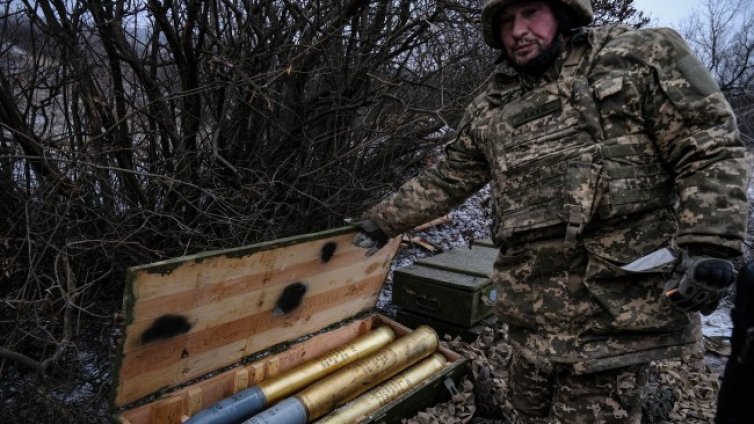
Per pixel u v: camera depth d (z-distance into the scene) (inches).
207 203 122.9
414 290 121.6
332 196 139.9
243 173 132.8
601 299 59.5
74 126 116.9
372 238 87.7
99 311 115.3
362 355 102.1
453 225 215.2
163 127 122.6
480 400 99.0
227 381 89.8
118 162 119.0
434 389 97.1
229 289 79.7
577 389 64.0
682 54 56.0
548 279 63.7
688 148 54.7
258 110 122.6
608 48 59.6
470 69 169.6
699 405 102.9
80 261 109.4
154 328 73.8
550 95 62.0
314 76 142.0
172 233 114.7
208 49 123.7
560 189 60.4
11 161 105.9
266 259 80.9
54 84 117.6
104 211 111.2
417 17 135.2
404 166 172.6
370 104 143.3
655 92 56.5
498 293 70.6
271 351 97.2
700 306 51.9
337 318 107.3
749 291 37.8
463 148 75.7
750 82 375.9
